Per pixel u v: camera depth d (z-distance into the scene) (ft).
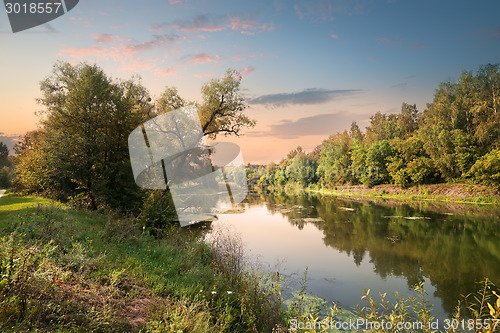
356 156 178.09
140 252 22.56
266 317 15.83
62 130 46.62
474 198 100.83
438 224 63.26
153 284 16.19
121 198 45.50
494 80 128.67
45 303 9.69
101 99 48.32
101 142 45.42
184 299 14.40
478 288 30.09
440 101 147.02
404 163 146.72
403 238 51.90
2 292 8.89
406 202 107.65
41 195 64.54
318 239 50.98
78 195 47.11
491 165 102.78
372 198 129.59
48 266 12.22
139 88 65.67
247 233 52.90
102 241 22.65
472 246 46.32
